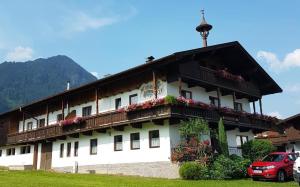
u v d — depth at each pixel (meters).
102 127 28.12
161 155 24.86
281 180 20.75
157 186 16.56
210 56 31.02
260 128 33.06
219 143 25.66
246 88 33.28
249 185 17.88
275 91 36.88
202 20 33.41
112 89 30.44
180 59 25.12
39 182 17.72
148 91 27.28
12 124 43.78
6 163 44.03
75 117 31.16
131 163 26.81
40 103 37.41
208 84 28.30
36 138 35.94
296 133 35.97
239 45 31.03
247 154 28.25
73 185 16.47
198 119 24.20
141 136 26.55
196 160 23.28
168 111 23.55
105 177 22.19
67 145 33.72
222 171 22.62
